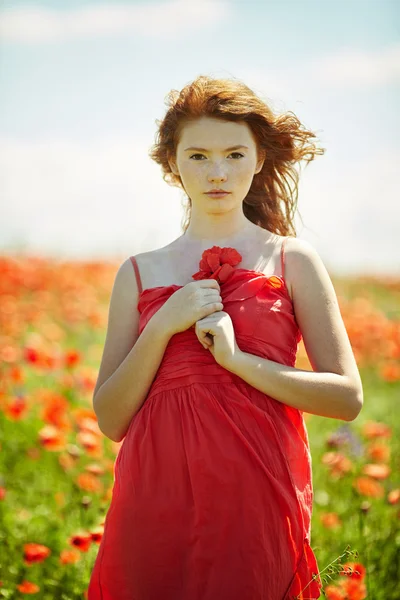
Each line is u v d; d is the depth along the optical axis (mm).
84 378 6887
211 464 3244
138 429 3393
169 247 3699
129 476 3352
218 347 3283
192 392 3344
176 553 3240
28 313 9750
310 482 3443
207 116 3502
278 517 3238
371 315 9047
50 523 5414
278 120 3676
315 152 3900
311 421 7281
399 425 7387
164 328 3369
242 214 3678
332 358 3412
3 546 5094
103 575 3314
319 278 3484
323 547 4957
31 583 4453
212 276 3439
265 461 3264
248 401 3312
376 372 8898
